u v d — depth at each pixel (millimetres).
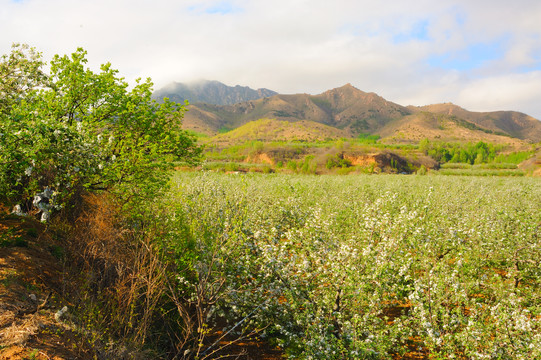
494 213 10133
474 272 7391
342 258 6070
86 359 4238
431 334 5312
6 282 5129
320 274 6129
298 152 117188
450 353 5352
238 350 6230
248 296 6754
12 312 4617
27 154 6387
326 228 7941
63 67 9133
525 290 7711
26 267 5719
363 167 93375
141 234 7477
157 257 6438
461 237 8023
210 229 7379
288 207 10141
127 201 8984
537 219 10055
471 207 11820
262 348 6355
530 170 81375
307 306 5758
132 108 9219
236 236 6367
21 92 8711
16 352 3934
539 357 4742
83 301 5234
